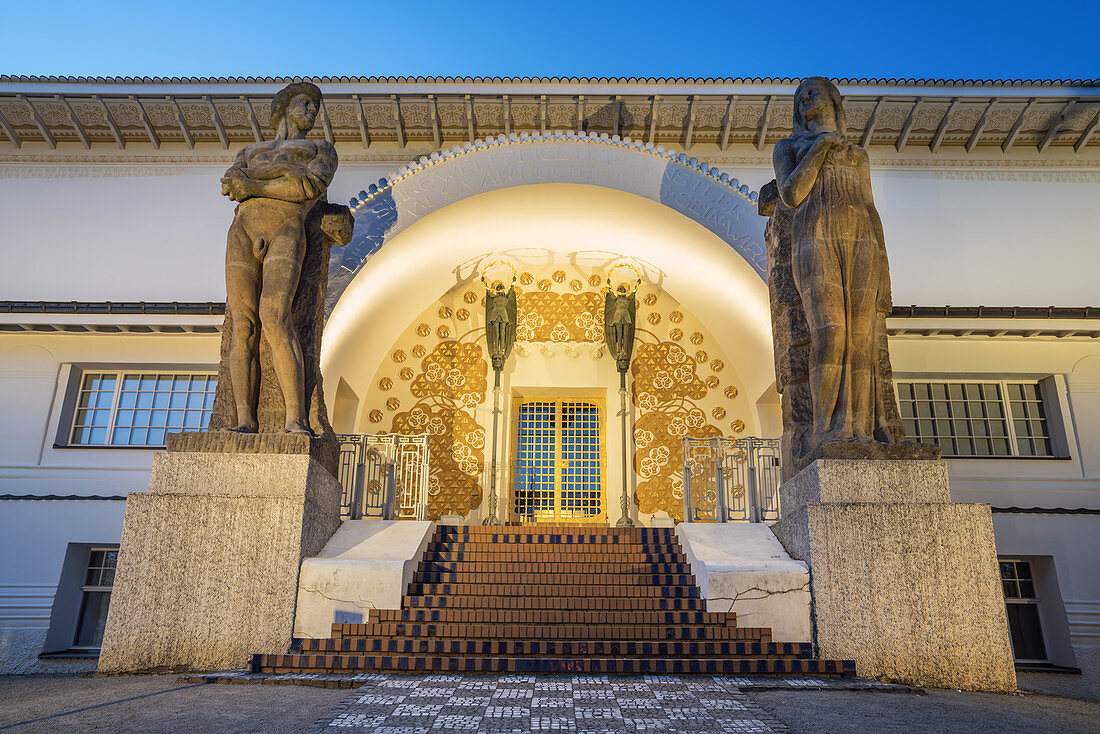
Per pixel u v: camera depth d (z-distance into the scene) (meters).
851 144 7.95
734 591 7.04
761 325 12.07
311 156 7.82
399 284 12.80
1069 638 10.57
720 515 10.12
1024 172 12.87
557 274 14.95
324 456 7.69
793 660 6.18
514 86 12.33
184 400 12.11
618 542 9.16
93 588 11.23
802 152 8.05
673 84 12.30
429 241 12.52
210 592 6.70
